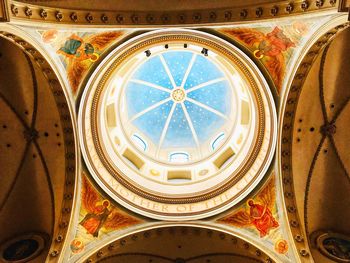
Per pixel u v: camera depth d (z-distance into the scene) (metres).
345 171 12.59
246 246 12.52
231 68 16.14
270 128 12.61
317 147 12.46
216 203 13.62
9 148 12.92
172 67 19.47
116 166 14.28
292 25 10.28
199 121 19.14
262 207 12.81
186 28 10.92
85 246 12.36
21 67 11.57
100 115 14.05
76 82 11.85
